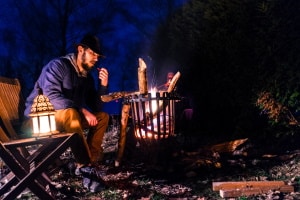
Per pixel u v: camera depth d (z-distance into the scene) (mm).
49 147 3736
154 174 4719
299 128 5602
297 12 5285
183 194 3947
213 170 4812
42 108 3451
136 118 4828
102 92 4891
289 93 5355
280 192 3771
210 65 6488
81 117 4617
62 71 4395
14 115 4402
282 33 5320
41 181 3770
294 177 4191
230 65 5977
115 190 4047
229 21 5910
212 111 7148
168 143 5051
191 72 7109
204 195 3891
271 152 5559
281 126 5715
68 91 4438
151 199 3768
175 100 4852
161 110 4762
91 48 4465
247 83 5801
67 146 3297
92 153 4781
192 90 7199
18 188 3139
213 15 6121
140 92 4660
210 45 6246
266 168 4754
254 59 5641
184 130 7410
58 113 4152
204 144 6328
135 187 4188
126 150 5438
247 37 5688
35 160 3689
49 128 3480
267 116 5867
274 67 5488
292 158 5090
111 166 5102
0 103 4129
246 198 3662
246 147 5820
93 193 3982
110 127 8727
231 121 6914
